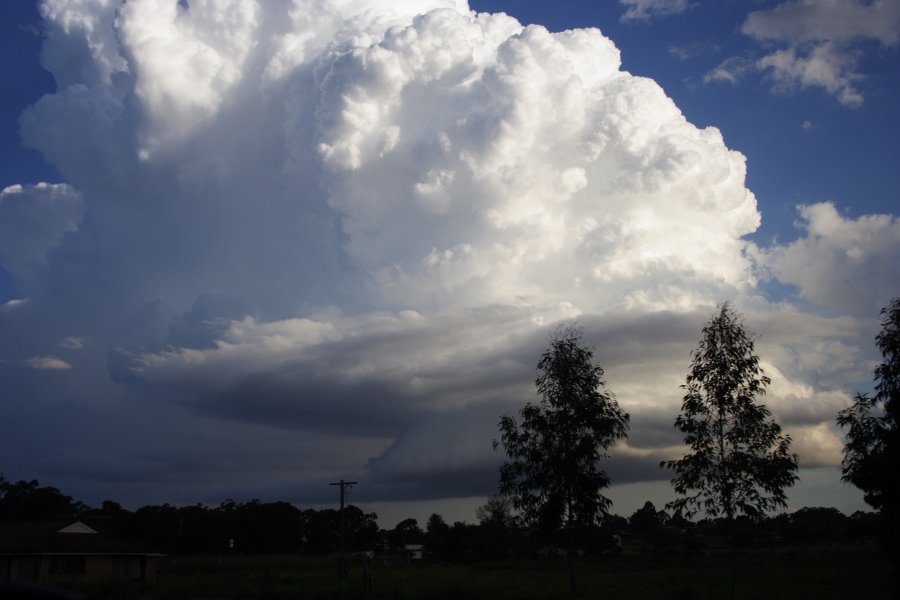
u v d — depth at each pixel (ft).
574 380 100.68
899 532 79.66
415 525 575.38
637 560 305.53
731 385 84.43
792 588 147.23
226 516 447.01
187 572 245.86
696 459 84.79
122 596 142.61
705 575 203.82
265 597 143.23
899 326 81.41
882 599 122.83
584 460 100.07
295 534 462.60
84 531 184.75
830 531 470.39
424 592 141.08
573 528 99.40
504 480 101.40
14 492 388.78
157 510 439.22
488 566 290.35
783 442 84.12
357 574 223.71
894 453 77.30
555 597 135.44
